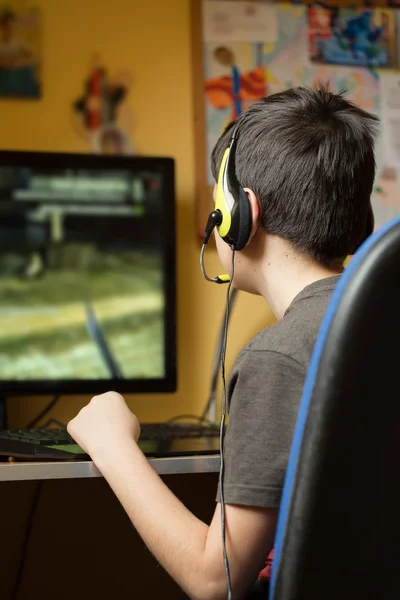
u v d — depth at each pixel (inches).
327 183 32.6
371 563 22.9
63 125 61.5
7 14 61.3
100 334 55.0
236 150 34.9
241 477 26.6
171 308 56.2
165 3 64.3
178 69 63.9
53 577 57.0
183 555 27.7
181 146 63.2
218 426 50.3
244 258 34.9
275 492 26.2
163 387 55.4
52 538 57.2
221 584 26.7
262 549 26.7
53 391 53.7
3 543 56.4
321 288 30.5
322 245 32.9
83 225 55.7
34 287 54.5
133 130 62.6
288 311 30.5
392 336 21.9
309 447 22.0
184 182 63.0
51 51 61.9
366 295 21.6
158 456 35.5
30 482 56.6
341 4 66.7
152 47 63.7
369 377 21.8
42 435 40.0
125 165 56.4
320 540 22.2
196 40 63.8
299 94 35.0
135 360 55.3
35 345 53.9
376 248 22.0
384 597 23.2
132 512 29.8
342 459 21.9
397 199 65.1
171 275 56.5
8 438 38.4
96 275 55.5
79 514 57.7
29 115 61.0
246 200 33.1
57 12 62.4
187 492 53.6
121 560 58.1
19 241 54.6
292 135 33.1
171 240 56.7
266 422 26.7
